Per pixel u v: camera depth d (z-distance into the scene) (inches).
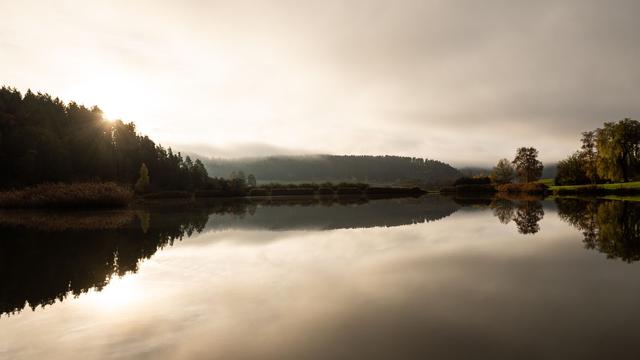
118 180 3772.1
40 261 543.2
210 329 278.8
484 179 4534.9
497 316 295.0
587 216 1090.7
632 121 2576.3
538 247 604.7
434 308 315.9
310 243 680.4
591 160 3233.3
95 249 641.6
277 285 396.8
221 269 479.5
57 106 4795.8
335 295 357.7
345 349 239.5
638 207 1390.3
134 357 236.4
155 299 357.1
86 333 277.7
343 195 4040.4
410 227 900.0
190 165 5743.1
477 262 496.7
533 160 4436.5
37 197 1699.1
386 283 396.8
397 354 230.8
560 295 347.9
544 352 231.6
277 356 231.9
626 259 505.0
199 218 1266.0
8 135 3063.5
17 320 308.2
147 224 1059.9
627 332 260.4
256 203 2485.2
